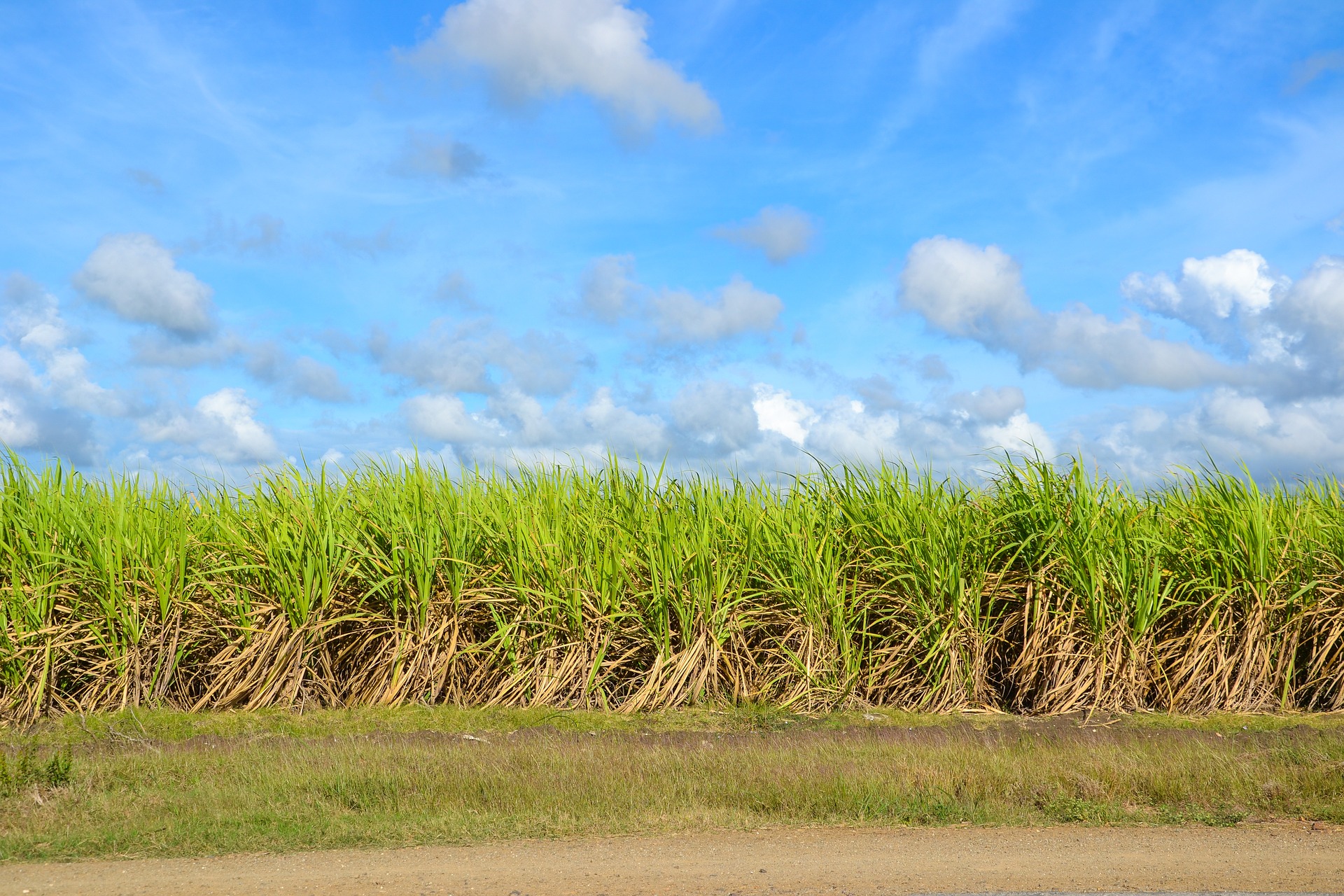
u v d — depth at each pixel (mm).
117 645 9445
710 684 10016
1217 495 10781
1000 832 5773
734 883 4668
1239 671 9938
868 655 10195
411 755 7508
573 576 10031
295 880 4781
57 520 9922
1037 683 10094
